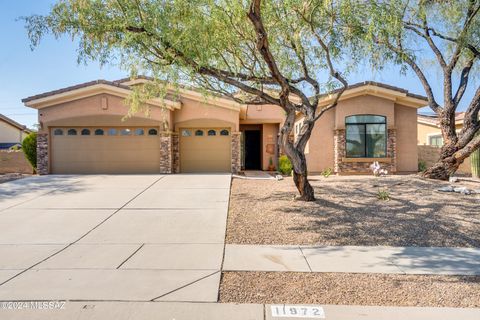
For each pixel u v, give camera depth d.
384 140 17.98
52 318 4.06
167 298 4.57
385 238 7.32
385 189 12.68
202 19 8.28
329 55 10.19
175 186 13.34
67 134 17.69
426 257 6.20
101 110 17.53
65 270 5.55
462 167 21.67
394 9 8.36
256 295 4.69
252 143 22.98
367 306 4.38
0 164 20.48
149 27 7.96
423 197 11.16
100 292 4.73
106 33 8.05
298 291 4.82
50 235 7.58
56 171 17.62
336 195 11.64
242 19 8.45
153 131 17.78
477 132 14.77
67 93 17.19
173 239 7.30
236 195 11.83
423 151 21.39
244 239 7.30
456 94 14.80
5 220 8.77
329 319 4.08
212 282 5.09
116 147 17.77
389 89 17.58
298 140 10.77
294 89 10.13
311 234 7.61
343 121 17.86
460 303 4.47
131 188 12.93
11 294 4.67
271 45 10.18
